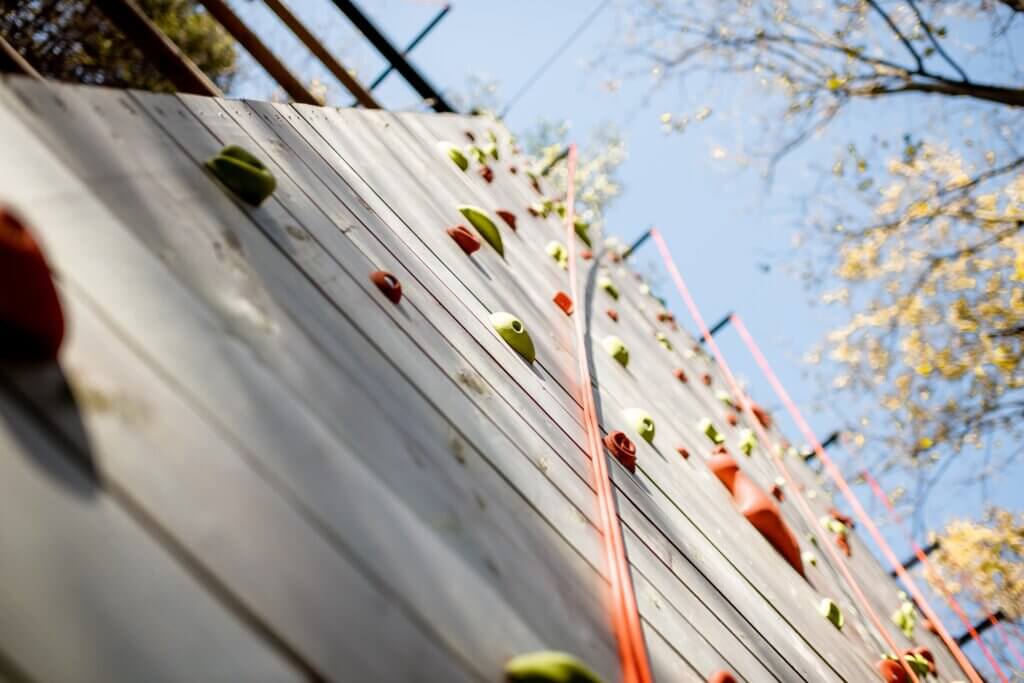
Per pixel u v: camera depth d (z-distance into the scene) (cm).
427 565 103
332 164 218
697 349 877
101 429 76
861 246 901
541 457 174
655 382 467
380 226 208
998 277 807
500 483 145
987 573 898
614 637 137
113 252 98
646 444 294
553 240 565
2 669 56
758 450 605
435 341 172
